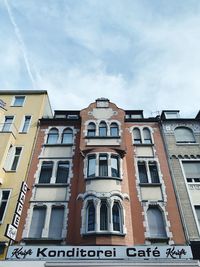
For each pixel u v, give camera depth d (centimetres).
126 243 1264
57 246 1230
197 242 1298
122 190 1466
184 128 1939
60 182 1611
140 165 1702
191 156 1727
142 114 2142
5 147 1662
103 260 1160
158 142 1828
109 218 1322
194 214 1423
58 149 1791
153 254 1198
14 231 1273
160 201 1480
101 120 1894
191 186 1566
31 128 1922
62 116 2148
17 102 2150
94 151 1638
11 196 1509
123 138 1744
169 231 1354
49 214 1437
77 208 1418
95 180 1475
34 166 1675
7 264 1166
